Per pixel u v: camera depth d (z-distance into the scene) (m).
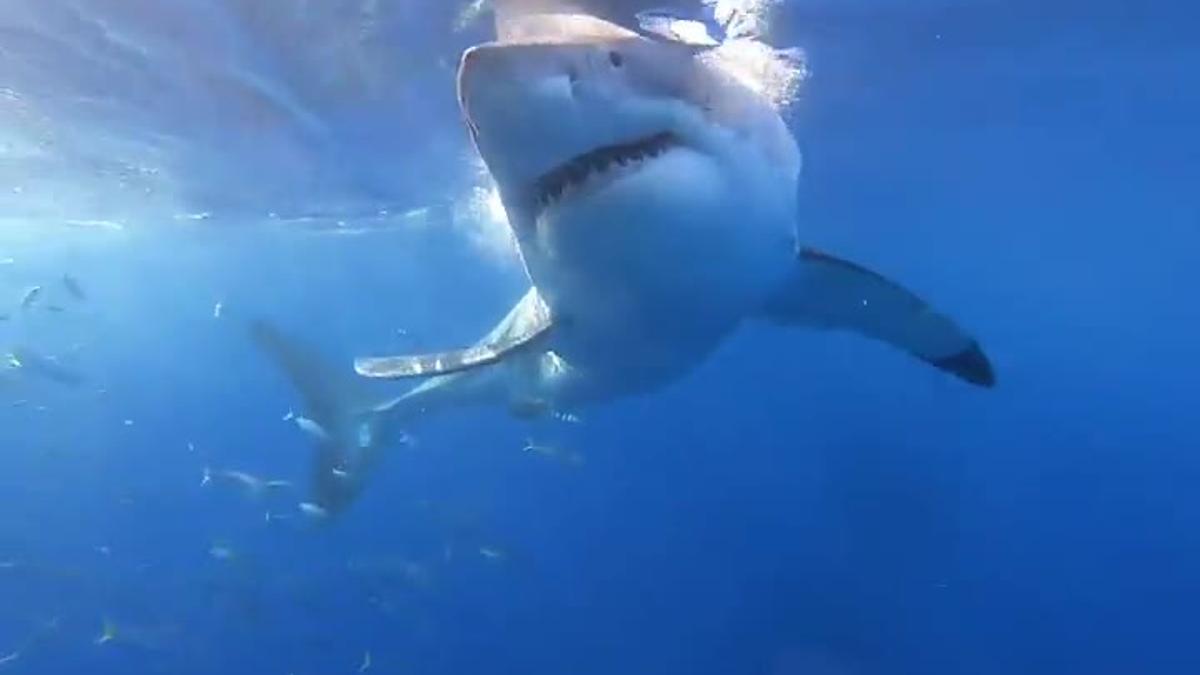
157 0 9.27
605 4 8.77
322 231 24.31
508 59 3.63
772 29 11.85
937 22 14.04
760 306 5.43
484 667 21.70
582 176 4.07
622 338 5.10
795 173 4.91
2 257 26.41
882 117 19.61
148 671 22.52
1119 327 65.50
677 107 4.04
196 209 20.83
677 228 4.23
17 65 11.11
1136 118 21.08
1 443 48.84
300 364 9.59
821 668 20.81
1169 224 35.47
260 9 9.54
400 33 10.30
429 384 9.03
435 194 19.53
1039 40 15.49
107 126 13.82
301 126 14.11
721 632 22.78
